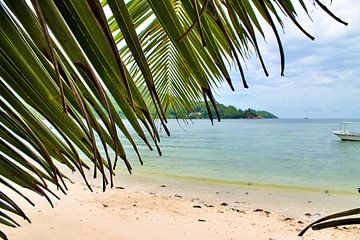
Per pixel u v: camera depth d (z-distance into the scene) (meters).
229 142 50.03
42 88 0.68
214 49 0.69
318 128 102.44
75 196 11.73
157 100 0.61
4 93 0.77
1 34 0.62
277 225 9.45
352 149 40.72
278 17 0.67
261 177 20.83
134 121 0.64
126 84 0.52
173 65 2.01
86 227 8.30
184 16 1.40
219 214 10.45
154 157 30.30
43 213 9.14
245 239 8.23
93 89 0.57
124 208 10.50
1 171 0.94
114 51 0.51
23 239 7.05
